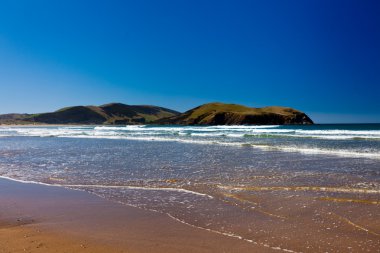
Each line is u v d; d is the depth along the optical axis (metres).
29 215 8.20
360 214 7.66
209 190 10.70
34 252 5.66
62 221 7.63
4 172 15.52
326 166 15.41
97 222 7.52
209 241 6.16
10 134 66.69
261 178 12.62
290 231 6.64
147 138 42.81
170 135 50.12
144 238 6.39
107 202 9.45
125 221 7.57
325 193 9.88
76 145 32.16
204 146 28.14
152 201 9.45
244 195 9.87
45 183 12.61
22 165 17.83
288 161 17.41
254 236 6.39
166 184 11.88
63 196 10.33
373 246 5.75
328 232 6.53
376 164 15.78
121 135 53.38
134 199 9.74
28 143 36.91
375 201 8.77
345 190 10.21
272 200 9.20
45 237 6.49
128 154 22.36
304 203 8.79
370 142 28.19
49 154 23.36
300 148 24.08
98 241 6.24
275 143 29.44
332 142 29.00
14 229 7.06
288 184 11.36
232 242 6.09
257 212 8.09
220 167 15.69
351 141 29.70
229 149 24.89
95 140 41.12
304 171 14.08
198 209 8.48
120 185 11.88
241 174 13.63
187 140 36.53
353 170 14.11
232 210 8.32
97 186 11.79
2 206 9.16
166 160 18.70
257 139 35.91
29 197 10.23
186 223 7.33
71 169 15.95
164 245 5.99
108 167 16.33
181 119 186.25
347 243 5.93
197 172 14.36
